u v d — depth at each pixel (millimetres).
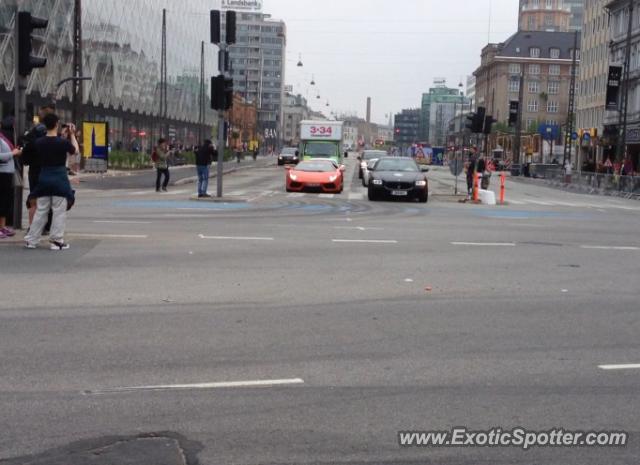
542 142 94188
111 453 4645
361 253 13273
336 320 8266
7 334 7395
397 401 5695
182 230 15852
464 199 29281
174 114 94938
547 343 7504
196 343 7203
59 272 10648
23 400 5559
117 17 71188
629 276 11609
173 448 4738
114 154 48375
